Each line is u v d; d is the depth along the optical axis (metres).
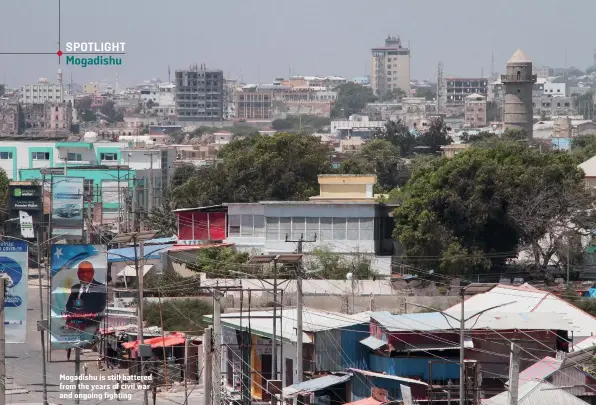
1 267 149.50
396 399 134.38
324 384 137.25
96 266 149.50
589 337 153.25
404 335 140.62
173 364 169.12
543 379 127.81
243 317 165.12
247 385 156.25
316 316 161.38
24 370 173.50
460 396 117.50
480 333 141.88
